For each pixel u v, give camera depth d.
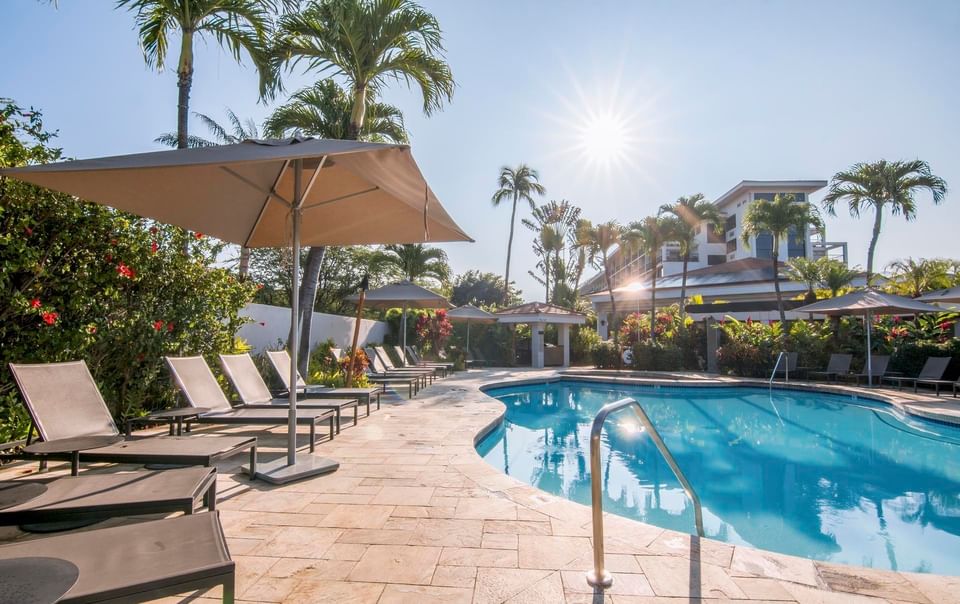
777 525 4.74
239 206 4.75
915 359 13.42
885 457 7.31
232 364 6.81
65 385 4.10
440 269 25.11
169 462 3.61
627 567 2.80
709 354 18.56
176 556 1.80
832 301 14.26
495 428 8.20
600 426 2.67
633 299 27.67
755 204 18.52
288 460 4.77
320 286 22.28
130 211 3.97
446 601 2.43
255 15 8.99
